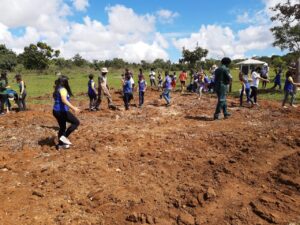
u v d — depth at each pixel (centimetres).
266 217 485
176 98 1753
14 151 802
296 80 1859
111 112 1295
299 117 1095
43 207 523
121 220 491
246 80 1368
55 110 785
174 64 6431
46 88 2644
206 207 521
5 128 1029
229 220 487
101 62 6988
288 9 2188
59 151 785
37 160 730
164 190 571
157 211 511
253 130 911
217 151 755
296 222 471
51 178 621
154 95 1938
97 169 661
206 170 649
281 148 751
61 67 6209
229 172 632
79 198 550
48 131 983
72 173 644
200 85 1677
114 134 913
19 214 504
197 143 816
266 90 1973
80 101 1681
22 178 634
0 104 1296
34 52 5944
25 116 1209
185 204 530
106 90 1359
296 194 551
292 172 620
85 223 480
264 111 1236
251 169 645
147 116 1210
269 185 586
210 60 4481
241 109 1309
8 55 5981
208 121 1088
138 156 734
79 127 1026
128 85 1342
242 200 538
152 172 645
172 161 700
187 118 1152
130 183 599
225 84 1089
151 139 871
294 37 2294
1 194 567
